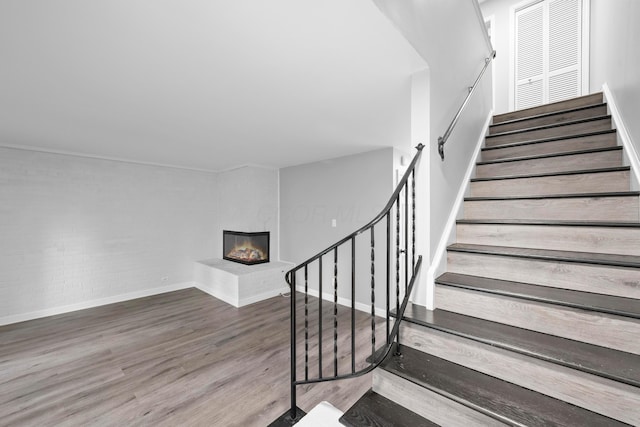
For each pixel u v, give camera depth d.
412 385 1.32
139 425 1.77
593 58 3.33
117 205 4.16
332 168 4.23
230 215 5.05
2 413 1.88
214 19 1.18
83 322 3.41
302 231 4.68
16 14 1.11
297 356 2.62
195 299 4.30
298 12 1.14
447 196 1.90
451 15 1.91
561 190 1.93
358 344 2.85
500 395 1.14
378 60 1.53
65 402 1.99
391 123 2.60
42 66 1.54
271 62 1.55
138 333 3.12
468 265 1.71
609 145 2.07
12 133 2.85
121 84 1.78
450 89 1.94
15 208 3.38
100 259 4.00
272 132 2.88
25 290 3.45
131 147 3.47
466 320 1.46
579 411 1.05
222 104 2.12
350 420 1.28
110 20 1.17
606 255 1.45
